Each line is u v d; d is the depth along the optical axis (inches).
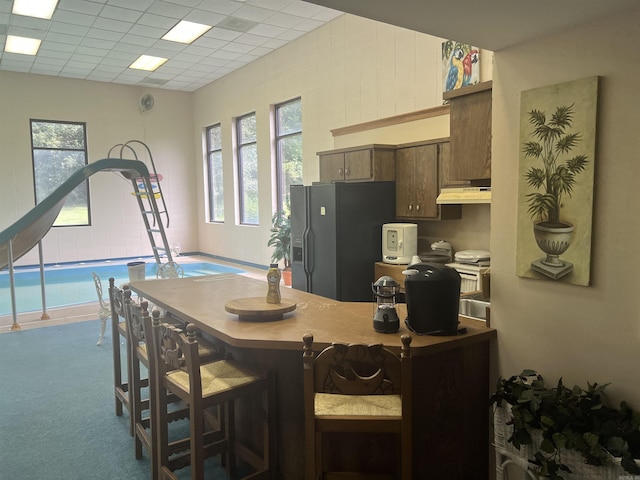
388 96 230.5
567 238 74.6
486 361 87.7
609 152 69.2
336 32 262.5
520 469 81.2
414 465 79.6
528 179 79.5
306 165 295.7
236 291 124.8
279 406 91.6
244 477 94.4
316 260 192.2
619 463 61.7
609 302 70.8
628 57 66.5
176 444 95.7
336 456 81.4
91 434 114.7
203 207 440.1
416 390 78.2
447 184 167.9
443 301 81.6
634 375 68.6
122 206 411.5
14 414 125.0
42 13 249.6
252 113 360.8
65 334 197.8
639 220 66.8
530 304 81.3
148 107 407.8
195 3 240.2
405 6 66.2
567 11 67.1
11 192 362.3
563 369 77.2
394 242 180.9
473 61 180.7
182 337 79.9
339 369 66.9
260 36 290.5
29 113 366.9
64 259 388.5
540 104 76.9
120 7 243.3
